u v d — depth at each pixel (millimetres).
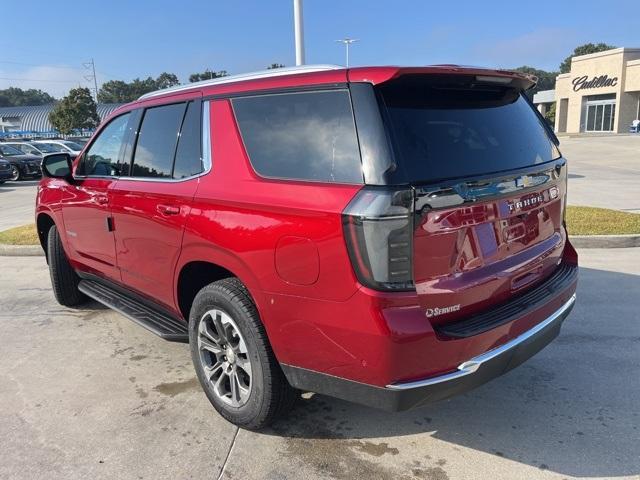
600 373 3820
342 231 2453
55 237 5246
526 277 3111
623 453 2941
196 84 3586
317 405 3529
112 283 4512
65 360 4352
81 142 30562
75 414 3512
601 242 7359
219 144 3195
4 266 7598
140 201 3711
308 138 2742
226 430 3279
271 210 2750
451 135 2742
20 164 23453
